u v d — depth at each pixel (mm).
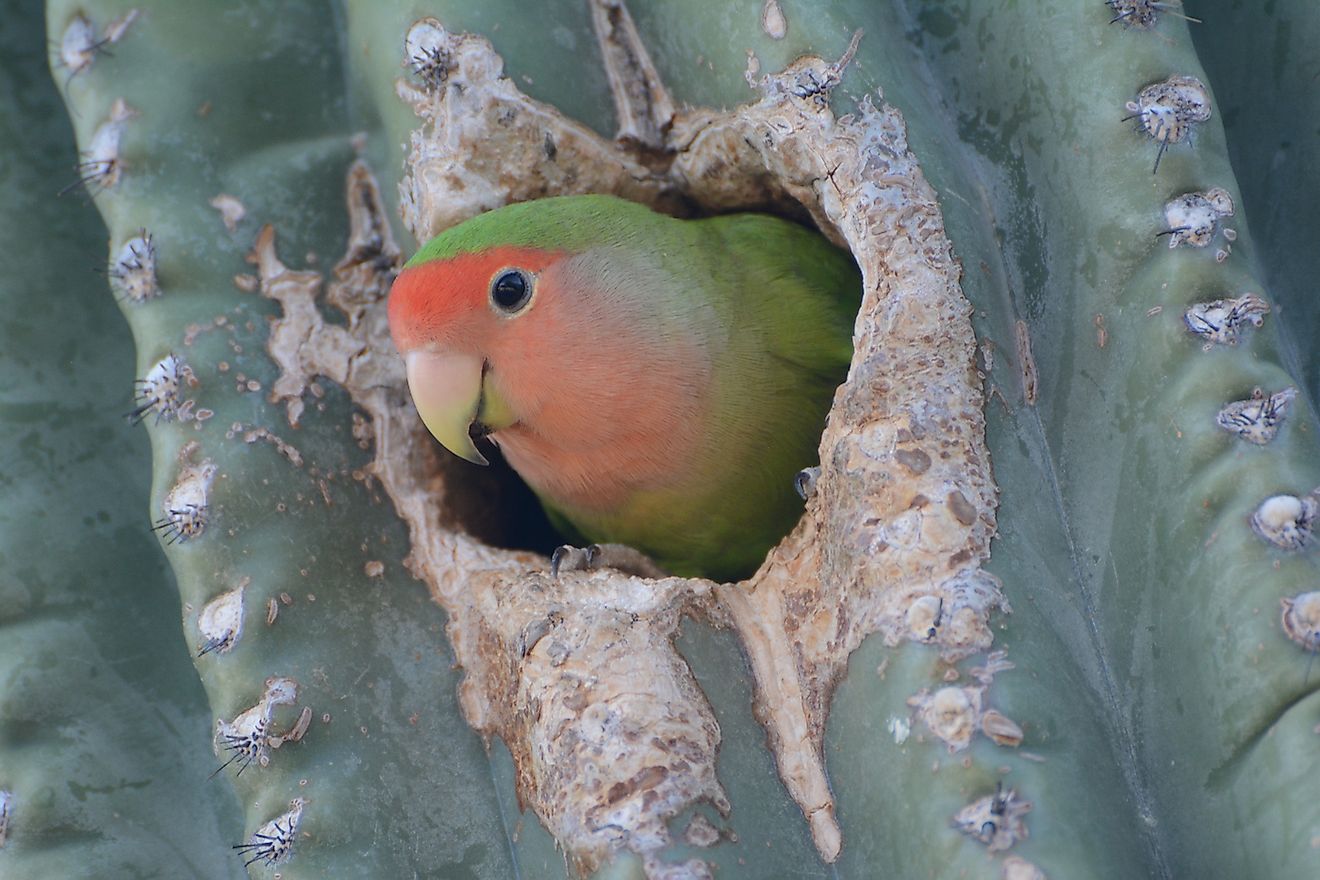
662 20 4020
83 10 4117
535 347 4234
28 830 3770
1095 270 3074
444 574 3918
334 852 3389
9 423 4238
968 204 3361
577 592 3430
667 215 4602
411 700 3645
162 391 3846
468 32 3971
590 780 2920
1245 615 2592
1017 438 3096
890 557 2859
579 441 4422
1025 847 2459
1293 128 3498
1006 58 3377
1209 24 3621
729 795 2951
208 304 3996
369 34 4031
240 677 3547
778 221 4605
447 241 4117
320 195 4223
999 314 3262
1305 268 3459
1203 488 2732
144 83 4102
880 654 2777
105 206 4074
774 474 4492
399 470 4117
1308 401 3133
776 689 3182
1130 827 2689
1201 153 3012
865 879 2777
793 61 3527
